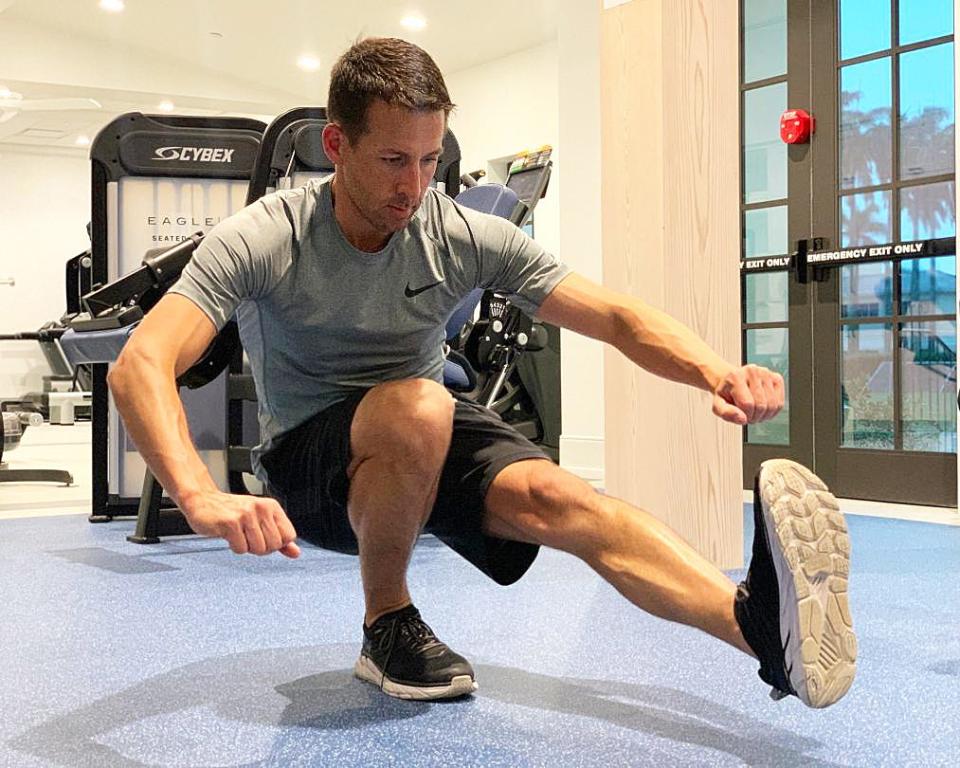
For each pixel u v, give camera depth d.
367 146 1.23
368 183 1.25
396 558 1.45
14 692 1.53
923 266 3.90
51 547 3.03
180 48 7.93
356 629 1.93
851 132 4.09
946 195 3.82
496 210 2.76
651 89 2.43
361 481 1.37
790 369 4.27
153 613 2.09
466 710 1.40
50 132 10.15
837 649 1.05
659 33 2.41
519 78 7.42
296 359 1.43
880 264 4.01
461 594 2.22
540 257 1.42
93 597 2.27
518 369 5.08
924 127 3.88
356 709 1.42
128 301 2.41
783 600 1.04
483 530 1.35
